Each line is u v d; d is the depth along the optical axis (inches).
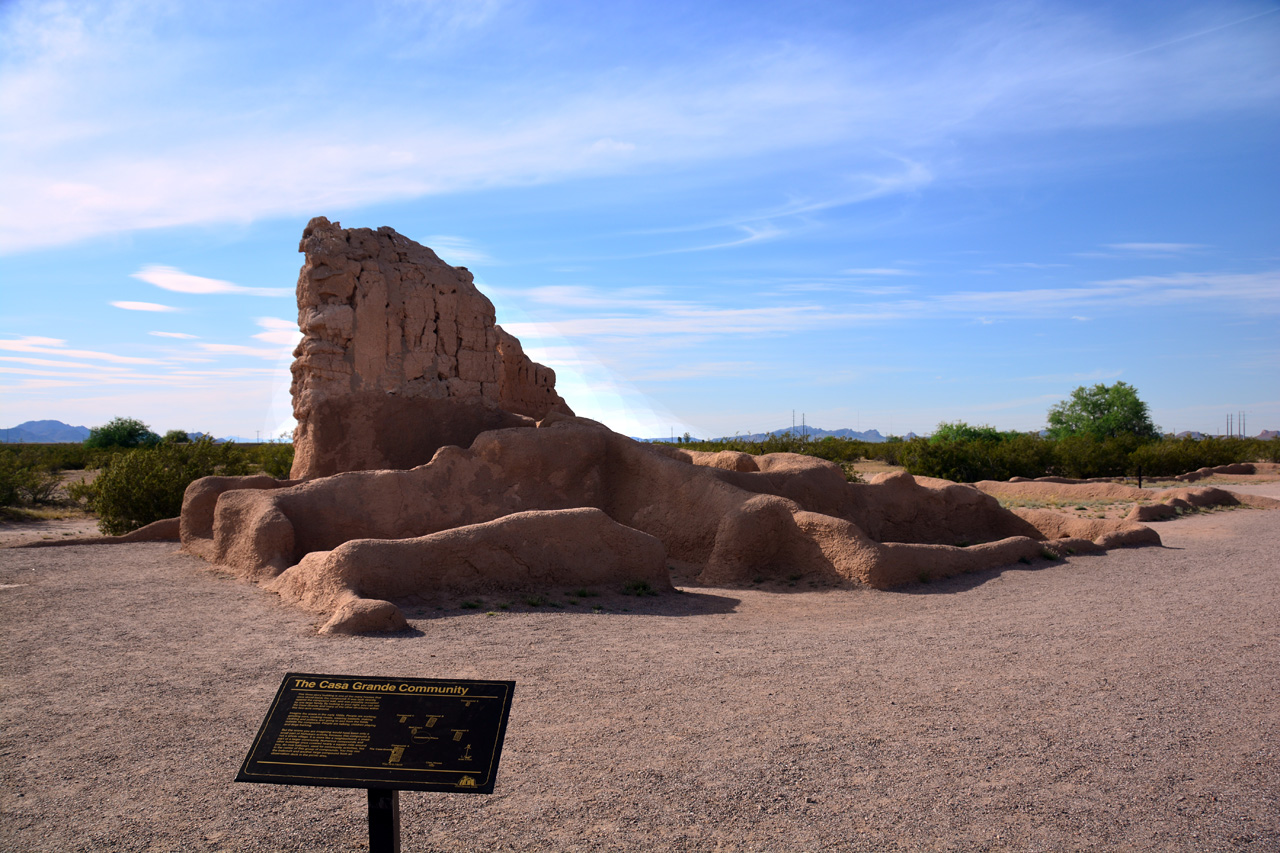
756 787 149.3
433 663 230.8
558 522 351.3
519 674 221.0
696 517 435.8
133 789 148.9
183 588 339.0
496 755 110.0
